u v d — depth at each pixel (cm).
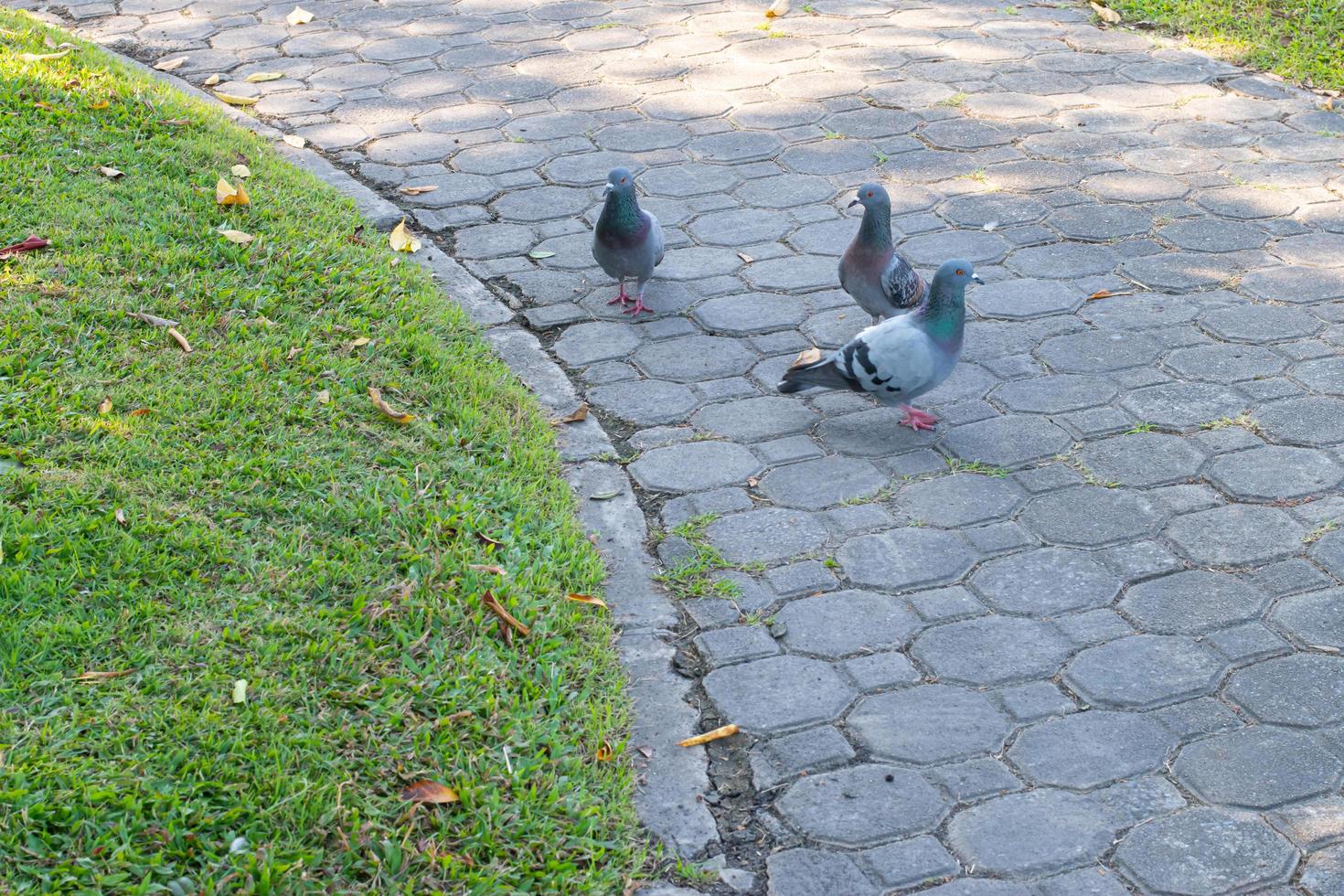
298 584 400
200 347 513
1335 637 412
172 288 548
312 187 675
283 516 432
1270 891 329
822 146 768
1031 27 941
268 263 584
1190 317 597
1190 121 791
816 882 333
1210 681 397
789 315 607
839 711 388
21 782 319
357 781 341
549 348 584
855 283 570
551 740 364
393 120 799
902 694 395
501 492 464
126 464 438
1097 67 870
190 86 828
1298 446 507
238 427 468
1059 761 369
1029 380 557
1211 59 876
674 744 376
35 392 466
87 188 618
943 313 496
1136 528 466
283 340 528
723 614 428
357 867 318
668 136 781
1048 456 509
